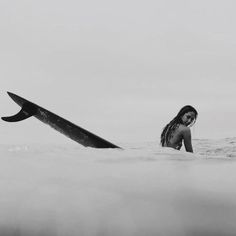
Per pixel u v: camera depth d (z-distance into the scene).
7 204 1.20
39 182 1.44
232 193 1.34
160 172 1.68
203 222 1.09
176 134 3.43
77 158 2.04
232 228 1.05
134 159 2.08
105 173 1.63
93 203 1.21
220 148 5.05
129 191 1.34
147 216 1.12
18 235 1.01
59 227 1.05
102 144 2.97
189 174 1.63
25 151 2.24
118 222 1.09
